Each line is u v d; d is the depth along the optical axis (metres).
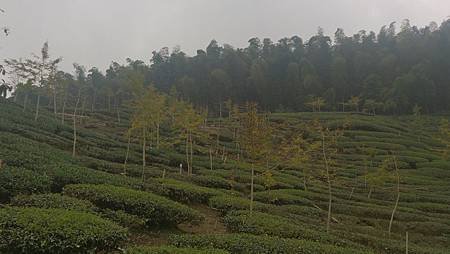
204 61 124.44
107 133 58.97
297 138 32.16
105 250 13.92
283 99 112.75
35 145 30.06
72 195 19.09
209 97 107.56
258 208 25.42
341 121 78.44
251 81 111.94
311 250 16.02
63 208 16.11
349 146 63.75
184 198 25.52
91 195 18.83
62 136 43.97
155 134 51.72
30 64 48.66
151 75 122.75
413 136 73.81
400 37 130.12
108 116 76.75
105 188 19.64
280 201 31.72
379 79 111.12
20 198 16.84
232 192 31.39
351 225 28.39
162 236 18.70
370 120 83.19
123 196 19.03
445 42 124.50
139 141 52.94
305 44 140.75
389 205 36.91
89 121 67.81
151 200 19.30
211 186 33.12
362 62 121.19
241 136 24.81
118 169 31.61
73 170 23.05
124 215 17.89
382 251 22.39
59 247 12.52
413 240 27.22
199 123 42.59
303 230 20.16
